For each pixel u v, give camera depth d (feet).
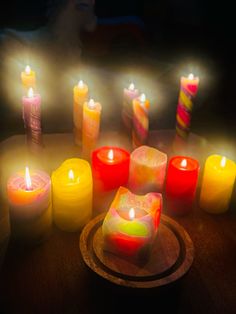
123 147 2.02
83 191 1.41
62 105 3.12
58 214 1.46
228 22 4.00
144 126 1.90
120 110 3.14
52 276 1.32
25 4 3.79
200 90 4.15
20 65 3.03
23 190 1.30
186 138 2.06
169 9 3.98
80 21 2.88
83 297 1.26
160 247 1.32
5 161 1.89
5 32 3.02
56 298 1.25
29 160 1.85
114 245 1.26
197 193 1.77
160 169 1.50
